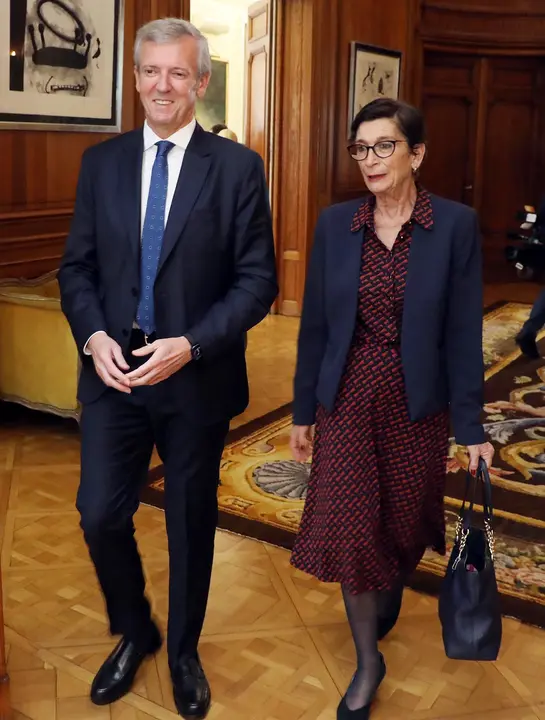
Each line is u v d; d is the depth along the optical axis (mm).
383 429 2275
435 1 10789
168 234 2182
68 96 5480
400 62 9695
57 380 4762
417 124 2162
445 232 2207
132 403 2250
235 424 5309
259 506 4004
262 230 2287
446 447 2426
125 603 2389
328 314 2309
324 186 8562
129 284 2221
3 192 5215
